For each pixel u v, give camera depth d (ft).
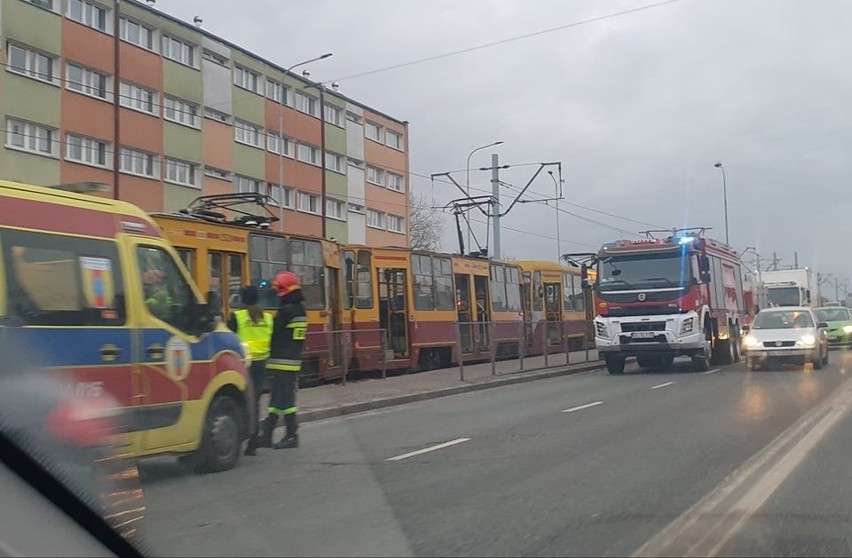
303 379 57.72
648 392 57.00
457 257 86.74
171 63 121.80
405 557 18.86
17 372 22.27
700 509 23.11
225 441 29.63
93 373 24.14
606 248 75.05
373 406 51.16
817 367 75.00
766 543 19.83
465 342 68.59
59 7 103.96
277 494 25.50
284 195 148.15
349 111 167.43
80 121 106.73
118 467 24.59
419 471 29.19
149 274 27.04
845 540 20.10
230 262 55.36
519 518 22.26
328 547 19.67
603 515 22.50
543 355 82.12
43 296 23.22
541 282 110.63
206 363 28.78
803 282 152.35
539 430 39.19
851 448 32.89
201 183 127.34
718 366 83.15
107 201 26.30
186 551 19.40
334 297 67.26
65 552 19.31
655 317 72.43
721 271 85.87
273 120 144.77
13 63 98.94
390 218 181.88
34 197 23.70
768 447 33.19
